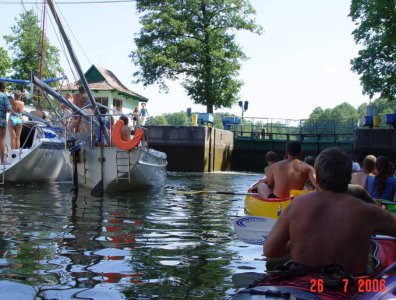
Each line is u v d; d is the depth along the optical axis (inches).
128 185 500.1
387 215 117.2
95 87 1465.3
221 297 161.2
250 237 241.6
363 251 115.0
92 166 481.1
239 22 1397.6
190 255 220.4
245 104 1336.1
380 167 267.3
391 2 1039.6
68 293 162.2
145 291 166.4
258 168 1268.5
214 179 816.3
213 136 1160.2
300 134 1214.3
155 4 1380.4
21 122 548.7
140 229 284.8
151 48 1380.4
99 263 202.7
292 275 114.3
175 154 1127.0
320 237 114.5
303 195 120.6
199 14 1398.9
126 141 468.4
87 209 363.9
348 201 115.9
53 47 1507.1
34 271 188.1
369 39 1112.8
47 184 559.8
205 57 1389.0
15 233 260.5
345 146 1150.3
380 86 1098.7
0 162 513.3
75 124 522.0
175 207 391.9
